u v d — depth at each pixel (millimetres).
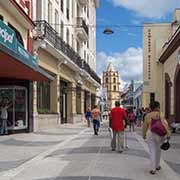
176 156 14148
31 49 26312
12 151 15398
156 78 41156
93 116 24500
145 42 42125
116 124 14812
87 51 57031
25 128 24844
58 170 10875
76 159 12945
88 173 10258
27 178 9805
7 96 24000
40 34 27109
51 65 31859
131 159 12961
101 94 76375
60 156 13883
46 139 20844
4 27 16500
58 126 34188
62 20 38281
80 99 50062
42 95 30922
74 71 43531
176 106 29891
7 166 11711
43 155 14242
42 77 24281
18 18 23250
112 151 15086
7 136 22062
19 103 24578
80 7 50000
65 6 39750
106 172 10438
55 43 31000
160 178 9906
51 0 33062
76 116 45438
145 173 10469
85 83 55094
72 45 44188
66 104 43062
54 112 33812
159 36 41594
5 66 19562
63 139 21016
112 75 141375
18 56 17453
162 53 35562
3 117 22859
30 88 25547
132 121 29391
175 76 29859
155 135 10531
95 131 24328
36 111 26953
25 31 25328
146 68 42438
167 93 35656
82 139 20984
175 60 29828
